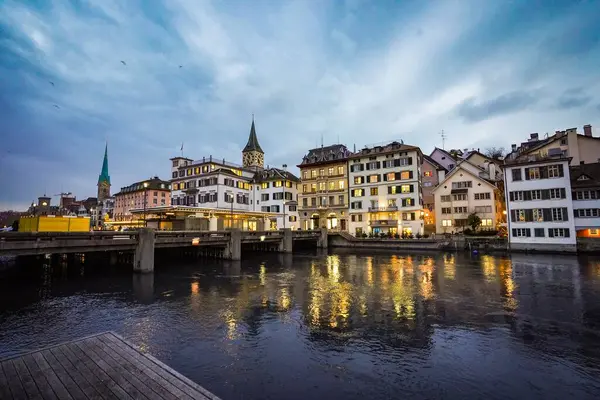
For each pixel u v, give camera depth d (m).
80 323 14.62
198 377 9.77
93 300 18.80
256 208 73.62
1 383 6.12
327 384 9.38
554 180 41.53
